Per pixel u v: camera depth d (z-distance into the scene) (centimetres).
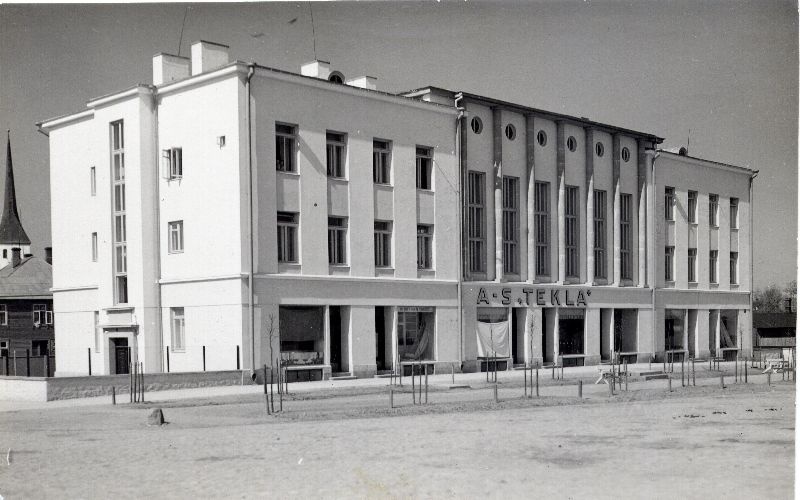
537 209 4984
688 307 5909
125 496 1327
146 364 3938
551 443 1794
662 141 5738
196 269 3834
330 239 4003
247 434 1953
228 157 3691
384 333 4231
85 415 2427
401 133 4281
